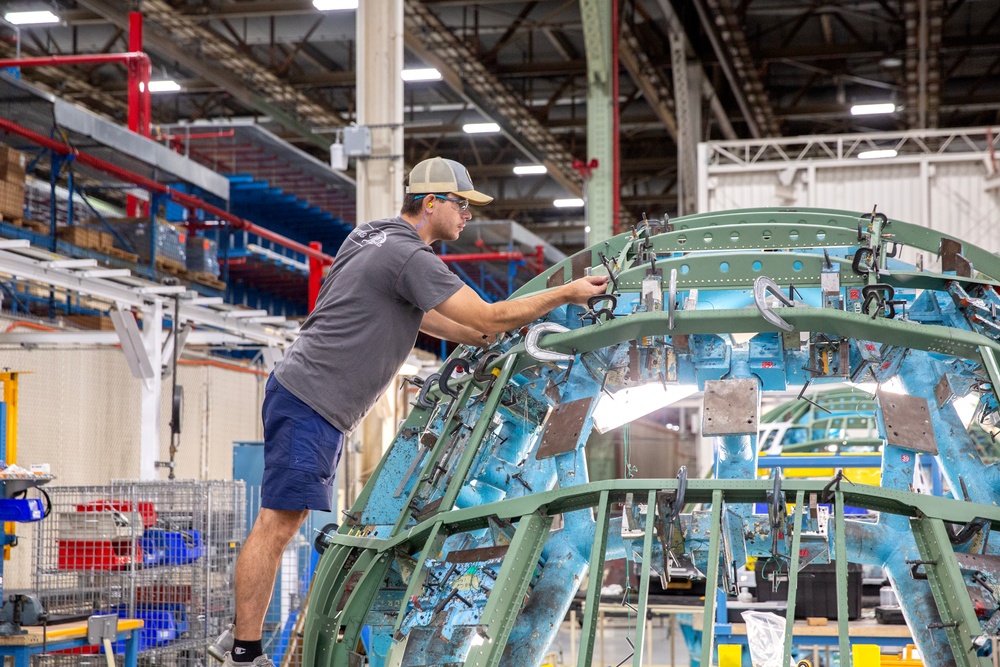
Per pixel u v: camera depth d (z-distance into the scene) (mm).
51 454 10258
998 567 2959
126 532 6445
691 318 3346
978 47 19422
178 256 12586
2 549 5516
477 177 24422
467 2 17844
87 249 10789
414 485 3783
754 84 19453
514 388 3760
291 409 3295
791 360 3537
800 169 13047
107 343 9711
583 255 4438
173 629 6559
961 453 3424
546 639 3209
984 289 3633
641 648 2773
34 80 19609
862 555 3262
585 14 14672
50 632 5371
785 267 3717
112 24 17859
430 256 3281
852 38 20781
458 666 3113
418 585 3191
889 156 13000
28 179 12719
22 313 12242
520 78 21609
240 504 7027
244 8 17328
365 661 3580
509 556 3031
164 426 11703
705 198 13227
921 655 3168
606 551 3328
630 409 3902
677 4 17844
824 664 7074
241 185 17016
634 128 23484
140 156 12492
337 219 18953
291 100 19812
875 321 3328
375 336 3301
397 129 8734
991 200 12617
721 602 6602
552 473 3619
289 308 19531
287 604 7230
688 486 3014
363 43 8867
